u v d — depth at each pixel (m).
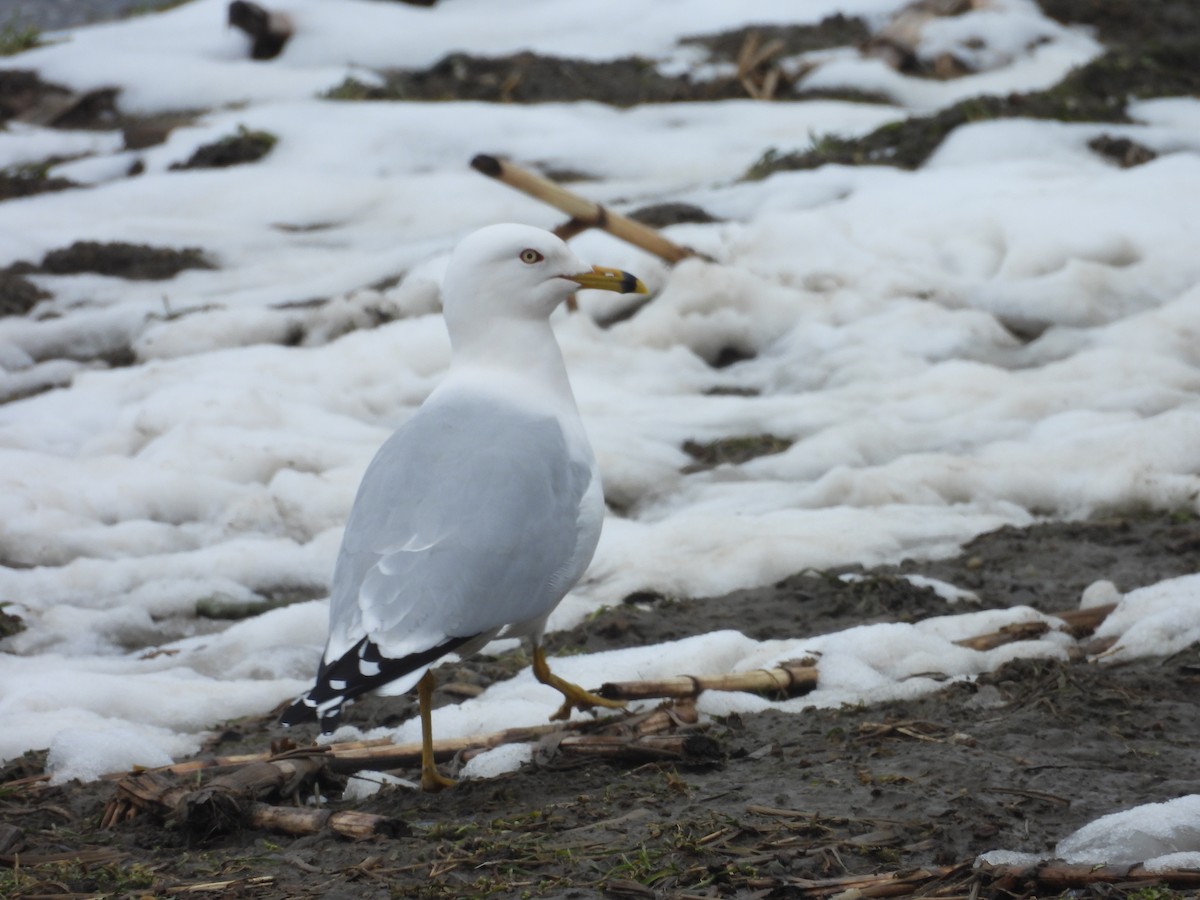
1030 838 6.20
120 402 15.21
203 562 11.57
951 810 6.47
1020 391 13.91
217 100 25.53
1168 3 27.84
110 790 7.73
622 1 29.11
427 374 15.62
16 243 19.67
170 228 20.45
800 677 8.50
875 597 10.09
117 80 25.95
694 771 7.34
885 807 6.57
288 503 12.48
